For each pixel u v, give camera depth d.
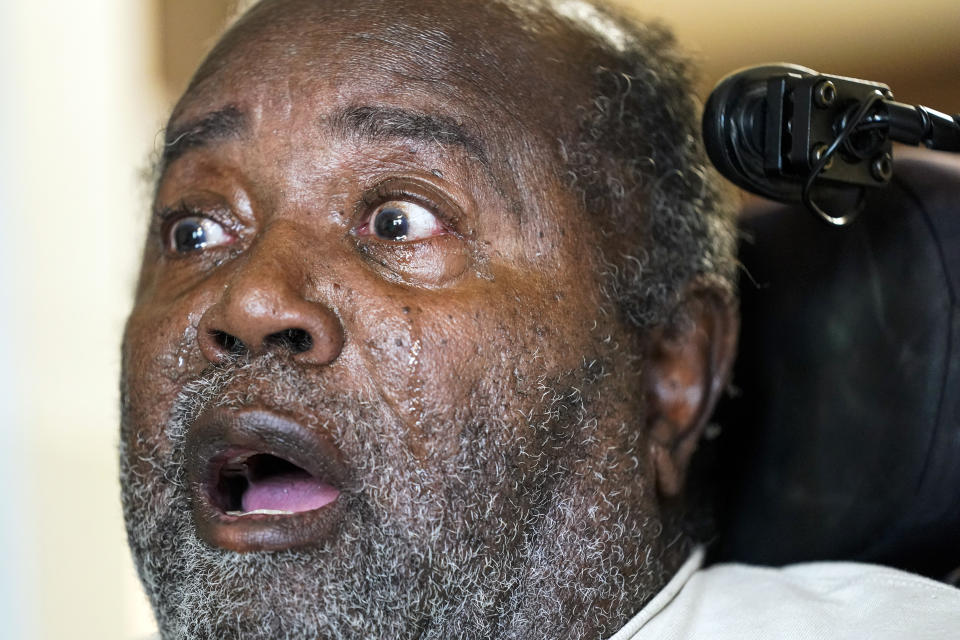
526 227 0.91
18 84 2.19
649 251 0.99
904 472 0.98
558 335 0.90
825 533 1.05
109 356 2.24
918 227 0.99
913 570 1.03
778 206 1.14
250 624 0.82
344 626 0.82
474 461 0.85
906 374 0.98
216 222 0.94
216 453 0.85
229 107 0.92
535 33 0.98
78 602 2.20
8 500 2.14
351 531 0.83
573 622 0.90
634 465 0.95
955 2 1.79
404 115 0.89
